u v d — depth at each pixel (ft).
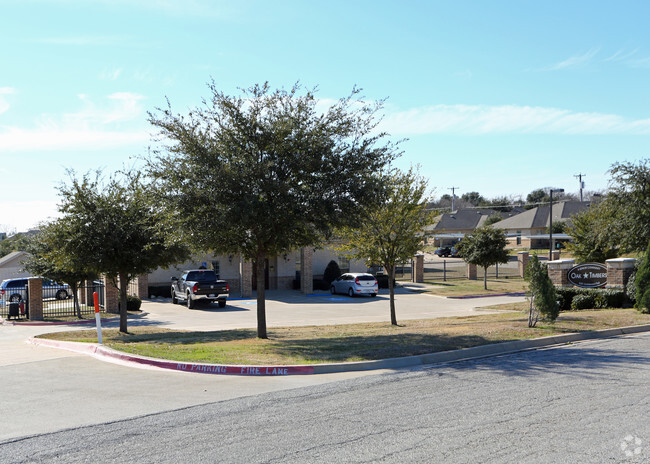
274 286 126.72
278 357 36.47
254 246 49.60
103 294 93.61
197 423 22.40
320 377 31.53
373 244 63.10
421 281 141.08
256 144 45.01
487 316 68.39
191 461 18.12
